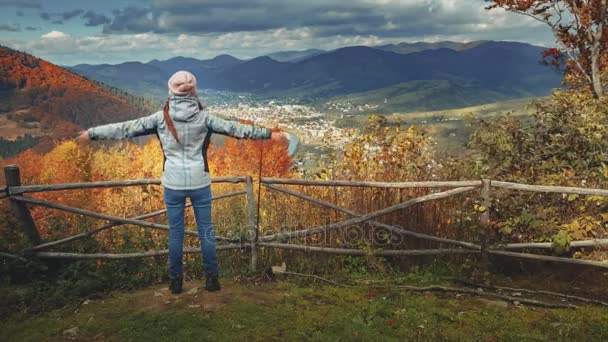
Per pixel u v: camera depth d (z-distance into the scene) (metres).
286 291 4.47
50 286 4.51
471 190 5.18
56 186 4.55
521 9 10.88
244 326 3.65
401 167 5.68
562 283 4.91
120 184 4.63
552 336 3.57
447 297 4.46
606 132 5.71
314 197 5.44
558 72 11.59
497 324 3.76
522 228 5.25
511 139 5.84
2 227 4.65
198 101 3.94
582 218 5.04
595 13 10.44
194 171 3.96
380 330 3.61
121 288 4.62
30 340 3.48
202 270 4.99
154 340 3.41
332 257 5.19
